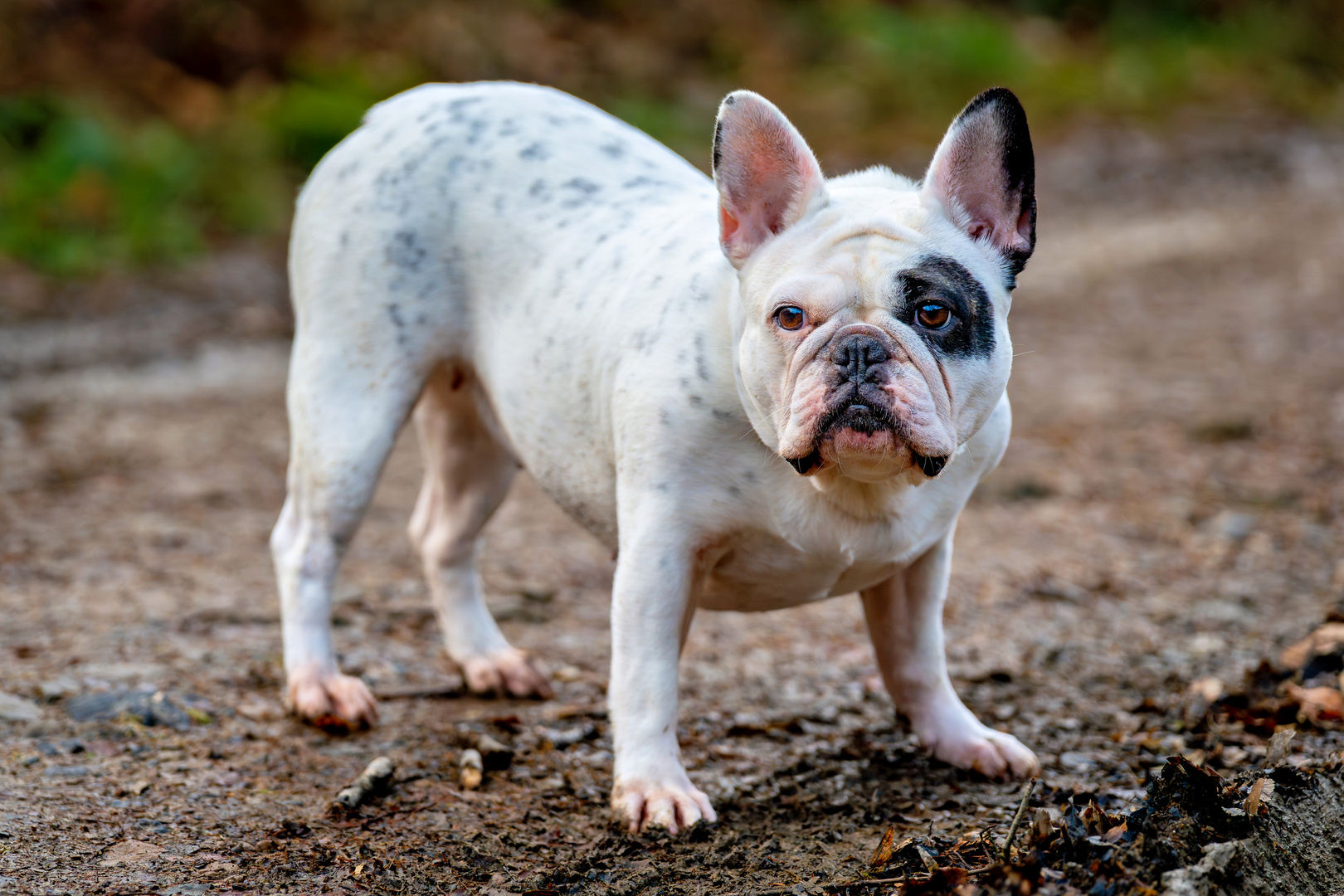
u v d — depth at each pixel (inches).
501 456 179.5
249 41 613.0
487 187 157.8
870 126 689.0
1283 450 290.8
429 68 642.8
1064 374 368.5
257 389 358.0
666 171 158.7
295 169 541.6
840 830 131.2
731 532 132.1
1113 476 279.3
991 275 121.7
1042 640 192.7
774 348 118.3
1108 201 605.6
